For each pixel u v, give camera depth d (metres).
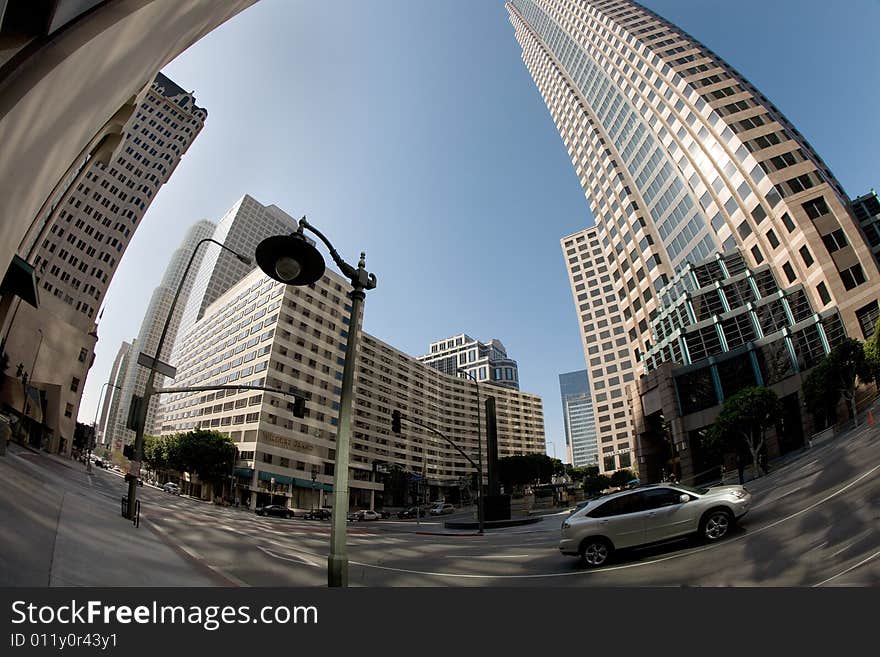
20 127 3.08
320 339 75.50
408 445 104.19
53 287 64.38
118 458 125.06
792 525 8.50
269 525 25.77
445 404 124.31
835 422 30.92
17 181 3.63
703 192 49.56
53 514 9.65
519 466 72.75
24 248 14.02
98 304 70.31
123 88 5.71
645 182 60.44
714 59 57.56
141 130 85.25
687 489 9.24
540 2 103.44
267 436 63.06
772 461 32.94
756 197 42.50
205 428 74.12
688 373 42.62
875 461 12.43
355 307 5.98
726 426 28.50
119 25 3.91
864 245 35.34
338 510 4.94
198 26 7.08
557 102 90.62
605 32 74.19
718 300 43.62
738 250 44.28
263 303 74.12
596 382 101.44
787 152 42.69
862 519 7.54
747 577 6.36
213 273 148.50
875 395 28.89
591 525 8.98
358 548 15.73
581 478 90.81
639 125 62.56
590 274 107.88
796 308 37.78
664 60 58.28
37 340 40.47
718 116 48.09
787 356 36.97
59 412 45.09
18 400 36.94
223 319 85.81
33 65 2.90
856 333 33.56
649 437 47.38
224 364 77.94
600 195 71.56
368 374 94.81
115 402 190.62
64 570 5.78
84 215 70.50
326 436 72.75
